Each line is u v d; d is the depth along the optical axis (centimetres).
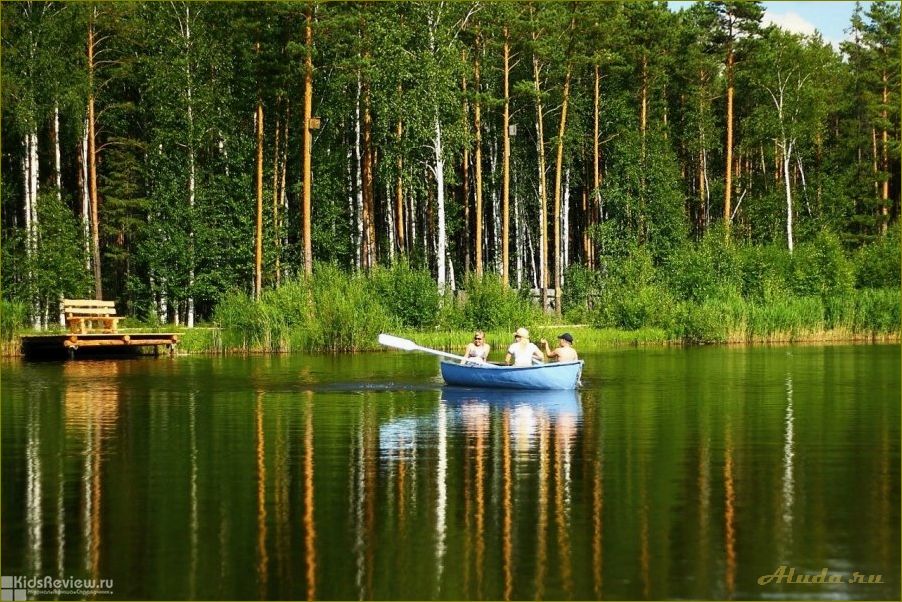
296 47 6031
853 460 2098
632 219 8144
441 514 1680
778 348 5478
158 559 1472
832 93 9862
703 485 1872
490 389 3428
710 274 6706
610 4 7938
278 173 7538
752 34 7969
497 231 8856
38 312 6231
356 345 5394
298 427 2567
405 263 6009
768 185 9669
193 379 3825
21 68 6194
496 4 6862
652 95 8888
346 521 1644
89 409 2938
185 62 6931
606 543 1529
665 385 3512
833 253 6919
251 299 5588
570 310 7025
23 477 1972
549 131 8569
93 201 6600
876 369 4097
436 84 6606
